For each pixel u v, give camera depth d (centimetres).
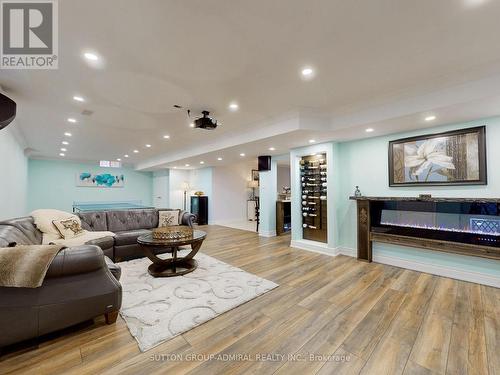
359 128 338
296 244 480
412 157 347
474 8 145
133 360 159
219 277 307
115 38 174
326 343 179
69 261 175
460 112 270
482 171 289
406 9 146
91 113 337
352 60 205
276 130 372
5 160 358
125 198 940
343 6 143
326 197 451
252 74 228
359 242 393
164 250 425
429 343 178
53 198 789
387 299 249
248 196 937
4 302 155
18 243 231
